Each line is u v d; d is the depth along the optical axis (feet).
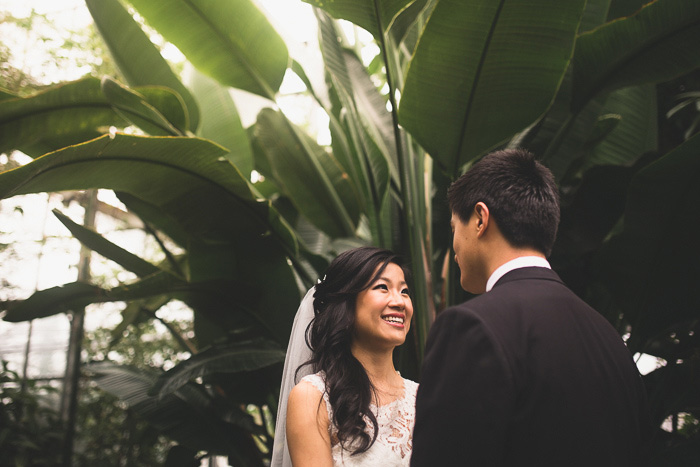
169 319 18.85
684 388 8.83
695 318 8.00
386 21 7.15
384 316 4.81
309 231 13.73
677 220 7.42
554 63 6.97
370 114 11.02
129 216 15.33
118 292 10.00
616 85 8.39
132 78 11.54
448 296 8.79
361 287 4.83
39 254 18.44
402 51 11.35
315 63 12.91
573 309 3.36
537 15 6.60
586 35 7.81
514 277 3.46
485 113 7.47
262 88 10.76
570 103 8.89
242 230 9.69
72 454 15.60
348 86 9.82
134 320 14.51
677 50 7.73
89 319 20.33
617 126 10.71
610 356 3.32
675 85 12.33
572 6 6.50
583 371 3.11
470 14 6.64
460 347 3.10
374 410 4.64
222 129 13.20
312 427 4.42
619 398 3.19
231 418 11.11
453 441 2.94
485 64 7.02
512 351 3.02
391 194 10.90
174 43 10.07
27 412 15.38
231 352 9.75
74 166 7.58
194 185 8.80
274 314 10.34
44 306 9.96
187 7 9.52
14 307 9.84
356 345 4.91
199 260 10.19
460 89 7.27
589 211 8.98
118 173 8.20
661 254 7.73
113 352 18.74
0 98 9.41
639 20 7.47
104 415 16.75
